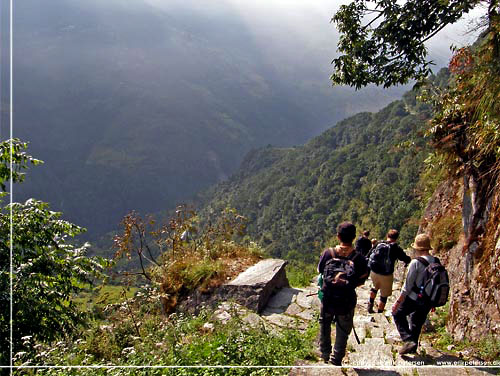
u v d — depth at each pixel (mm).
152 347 5969
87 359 6160
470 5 5680
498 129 5629
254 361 4688
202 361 4797
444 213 9016
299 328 7363
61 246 9266
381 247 7176
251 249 11672
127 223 10586
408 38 6648
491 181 5973
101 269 9766
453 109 7184
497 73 5715
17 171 9000
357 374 4164
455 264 7000
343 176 86625
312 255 71750
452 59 6793
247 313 8008
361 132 106375
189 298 9281
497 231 5289
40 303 8203
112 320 9031
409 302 4793
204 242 11750
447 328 5895
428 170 9516
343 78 7328
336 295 4141
